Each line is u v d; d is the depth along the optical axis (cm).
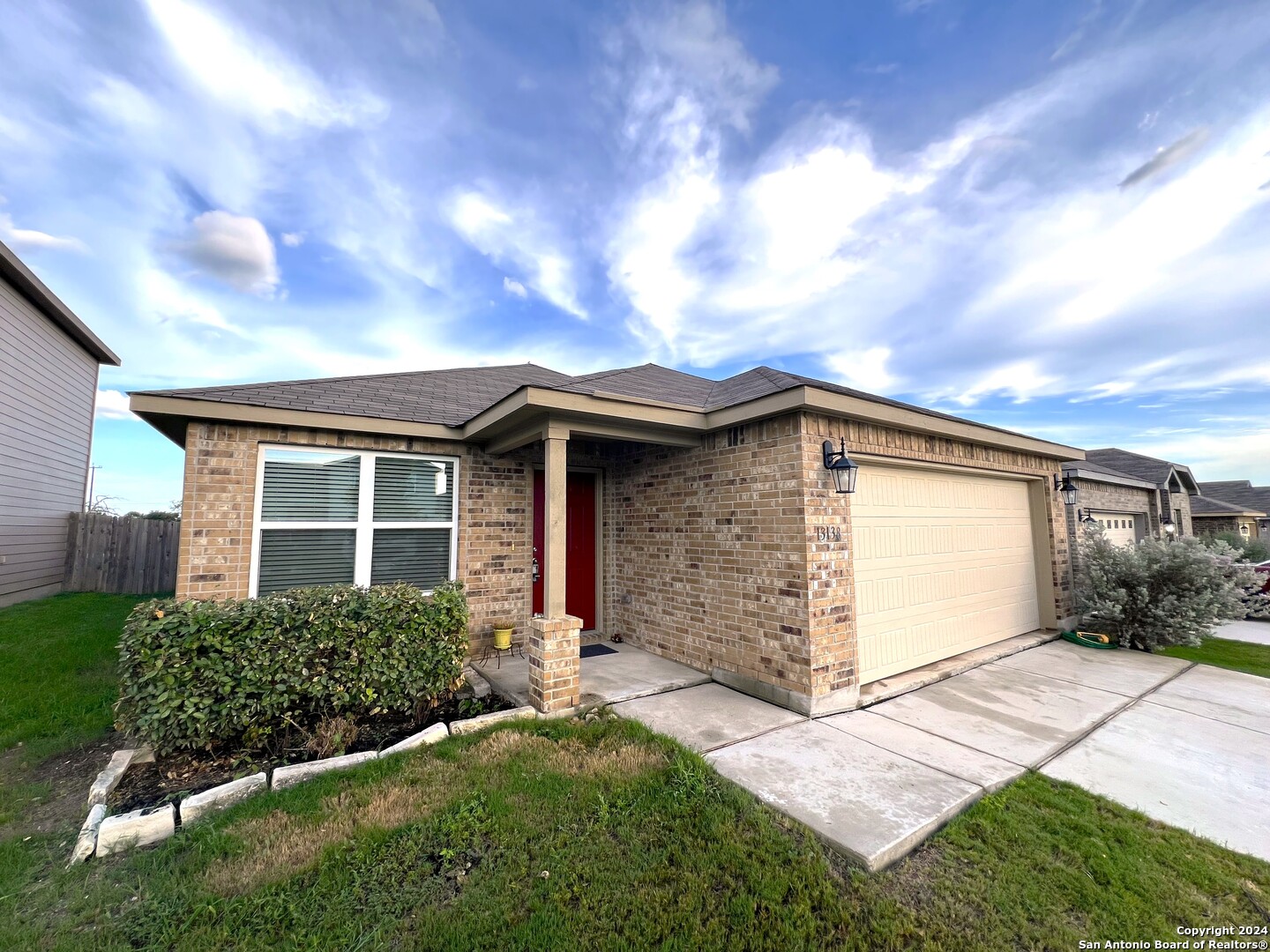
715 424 550
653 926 224
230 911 228
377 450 587
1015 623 779
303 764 353
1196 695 537
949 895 246
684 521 623
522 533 674
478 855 269
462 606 477
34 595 923
